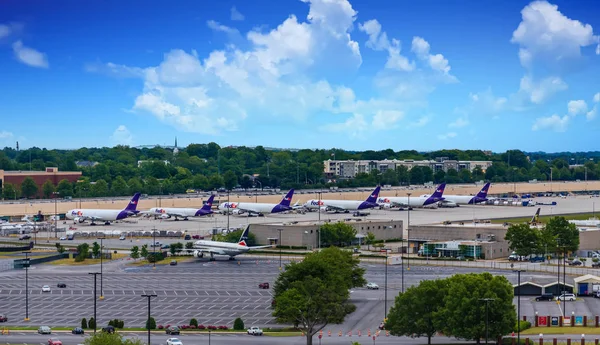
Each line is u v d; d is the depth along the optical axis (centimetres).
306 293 19888
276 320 19925
